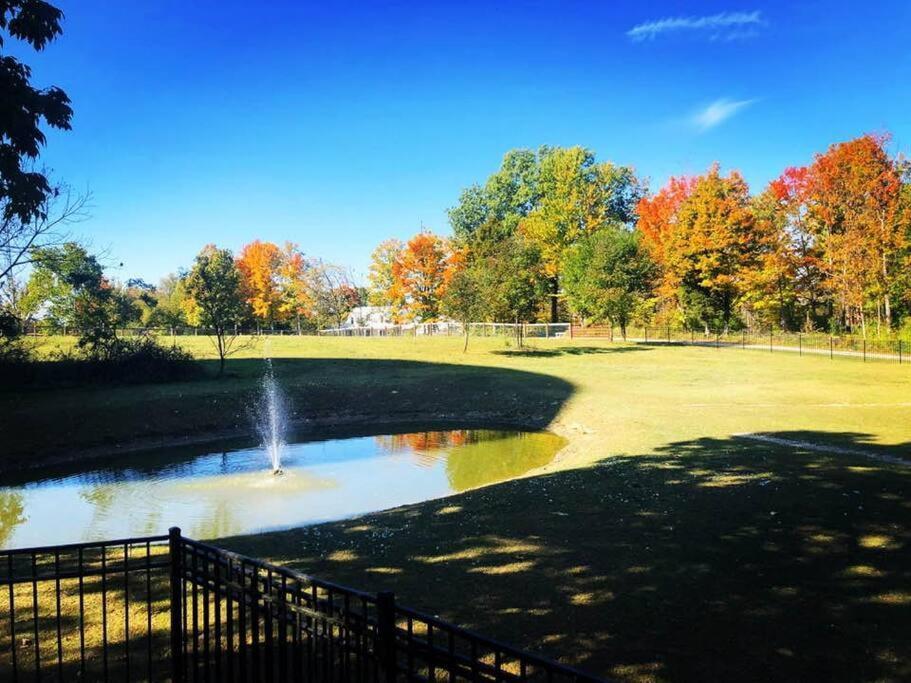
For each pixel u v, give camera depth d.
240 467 16.25
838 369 30.42
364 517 10.27
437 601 6.45
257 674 3.76
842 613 5.98
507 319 44.75
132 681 4.87
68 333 29.73
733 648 5.36
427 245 57.97
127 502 13.12
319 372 31.45
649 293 59.41
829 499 9.78
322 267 76.50
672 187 57.25
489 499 10.89
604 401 23.09
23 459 17.16
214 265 30.80
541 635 5.65
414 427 21.92
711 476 11.62
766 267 49.53
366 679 3.14
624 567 7.28
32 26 7.82
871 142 41.25
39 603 6.54
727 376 28.97
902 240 41.09
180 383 27.45
